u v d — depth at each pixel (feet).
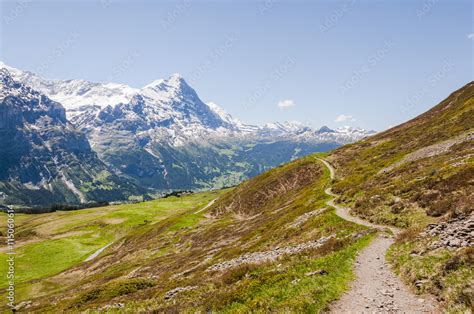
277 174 462.60
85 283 254.88
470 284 52.75
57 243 451.94
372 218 137.18
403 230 111.86
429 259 69.41
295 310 56.85
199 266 165.58
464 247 68.08
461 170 130.41
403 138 383.65
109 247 428.97
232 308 67.87
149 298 110.73
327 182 327.47
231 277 97.60
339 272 75.20
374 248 97.19
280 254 121.70
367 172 281.95
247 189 471.21
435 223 94.38
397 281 68.28
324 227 143.13
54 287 273.54
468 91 424.46
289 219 198.80
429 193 128.26
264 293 69.56
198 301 79.66
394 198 145.28
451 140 255.29
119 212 653.71
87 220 652.48
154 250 309.01
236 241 213.87
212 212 450.30
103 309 111.34
